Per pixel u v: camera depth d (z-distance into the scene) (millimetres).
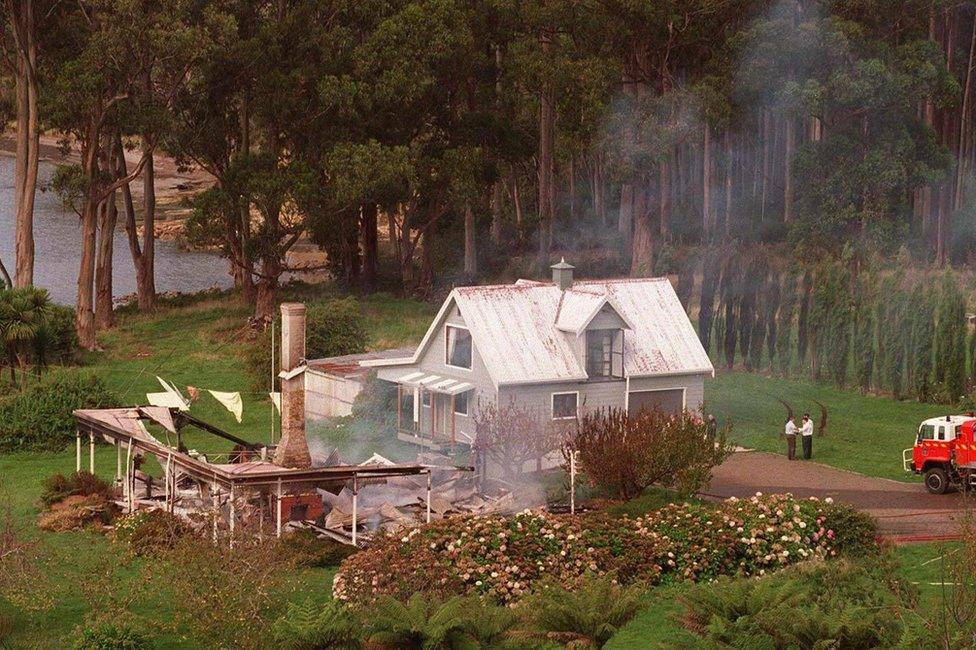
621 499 47656
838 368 72312
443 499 46500
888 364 70250
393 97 94250
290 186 88062
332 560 40812
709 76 97312
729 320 76875
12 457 59156
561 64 94812
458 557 37188
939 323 68938
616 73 96625
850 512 41812
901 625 27141
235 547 34500
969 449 49656
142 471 55688
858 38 97438
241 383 74438
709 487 49844
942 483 50250
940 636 26312
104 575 34375
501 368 56031
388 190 91812
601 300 56969
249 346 81188
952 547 41312
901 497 50062
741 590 29000
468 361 58250
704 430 48125
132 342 86750
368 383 62750
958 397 68438
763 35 96562
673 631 33750
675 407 59219
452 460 54562
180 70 85312
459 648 26359
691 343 59656
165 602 35250
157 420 49156
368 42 95562
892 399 69750
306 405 67875
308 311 75312
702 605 28453
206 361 80500
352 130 95625
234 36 85750
